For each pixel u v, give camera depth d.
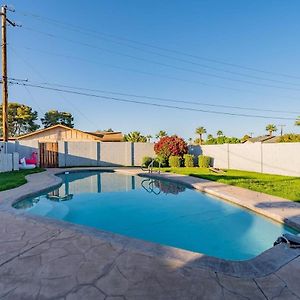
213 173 15.63
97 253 3.73
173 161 21.05
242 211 7.28
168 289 2.85
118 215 7.70
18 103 47.94
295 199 7.55
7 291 2.77
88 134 27.66
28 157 19.20
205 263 3.49
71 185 12.76
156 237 5.98
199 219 7.22
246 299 2.70
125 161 22.61
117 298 2.67
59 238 4.30
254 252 5.05
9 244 4.03
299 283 3.05
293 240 4.21
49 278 3.04
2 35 16.25
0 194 7.99
